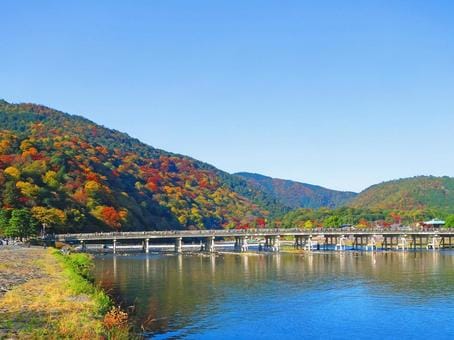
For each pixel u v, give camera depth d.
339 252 148.75
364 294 61.41
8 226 139.75
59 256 81.50
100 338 27.41
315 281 73.38
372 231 160.12
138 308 51.69
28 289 43.16
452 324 45.91
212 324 45.03
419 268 92.00
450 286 67.88
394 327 44.84
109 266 100.62
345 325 45.53
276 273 84.94
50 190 187.62
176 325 44.50
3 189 170.88
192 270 91.19
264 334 42.22
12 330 27.69
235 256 133.50
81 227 175.88
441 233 160.88
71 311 33.78
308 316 48.78
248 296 59.62
